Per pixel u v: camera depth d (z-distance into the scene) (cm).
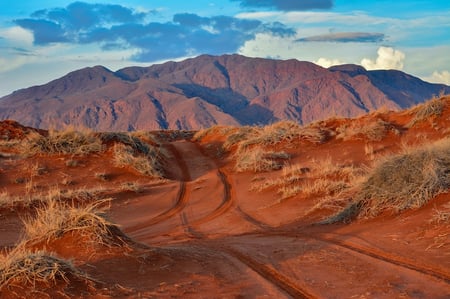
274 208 1493
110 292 659
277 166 2233
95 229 862
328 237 1035
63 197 1714
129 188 1928
